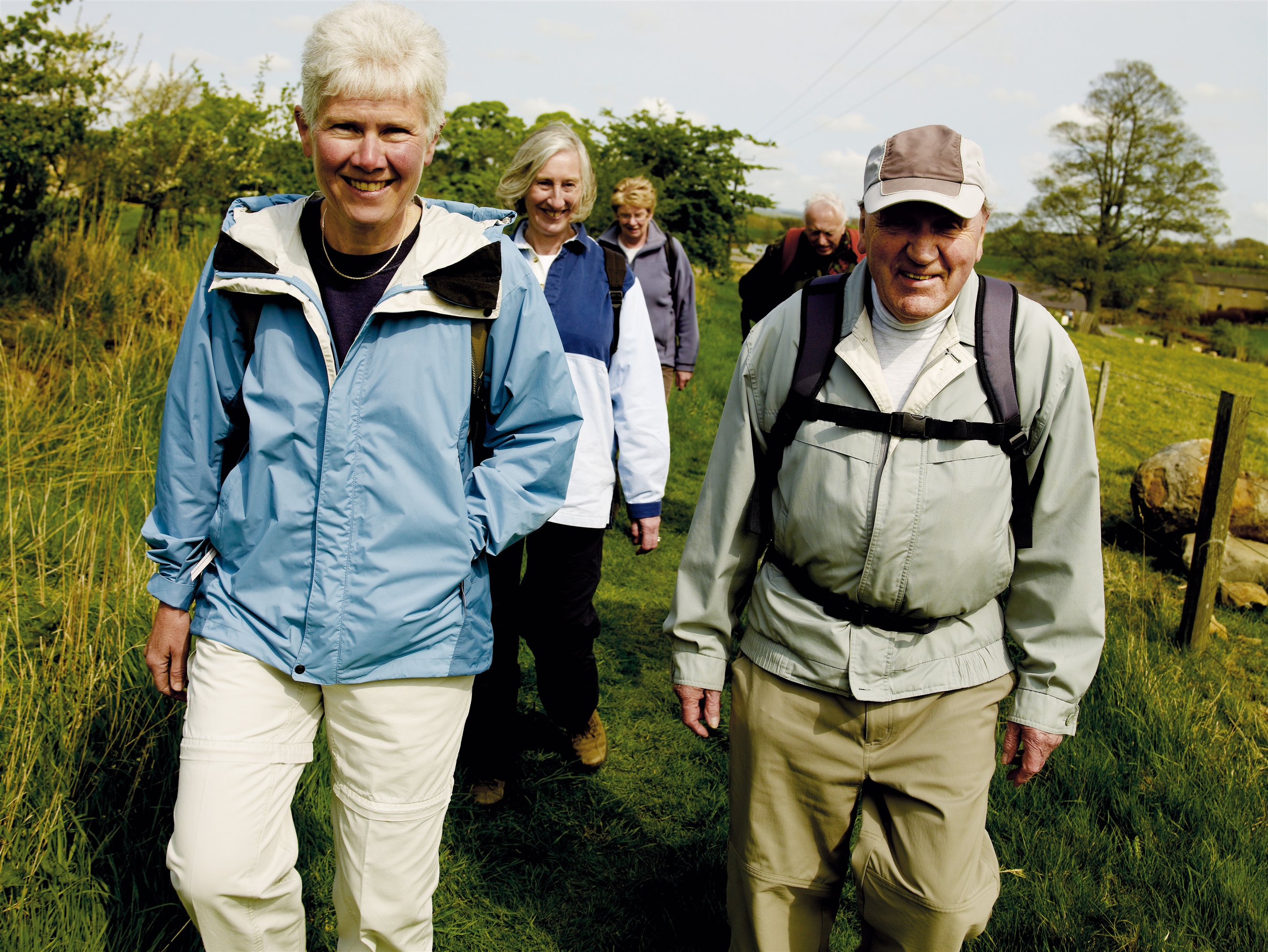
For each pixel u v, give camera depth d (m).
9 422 3.93
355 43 1.40
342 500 1.51
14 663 2.51
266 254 1.48
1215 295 65.19
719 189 13.70
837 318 1.71
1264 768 2.91
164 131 7.05
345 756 1.60
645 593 4.45
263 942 1.53
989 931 2.26
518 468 1.67
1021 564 1.75
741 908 1.87
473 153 10.97
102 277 5.30
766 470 1.82
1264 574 5.06
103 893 1.91
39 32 5.12
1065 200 39.91
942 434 1.61
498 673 2.58
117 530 3.47
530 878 2.40
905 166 1.53
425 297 1.50
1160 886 2.45
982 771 1.72
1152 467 5.73
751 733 1.81
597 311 2.63
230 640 1.54
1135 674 3.29
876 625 1.70
